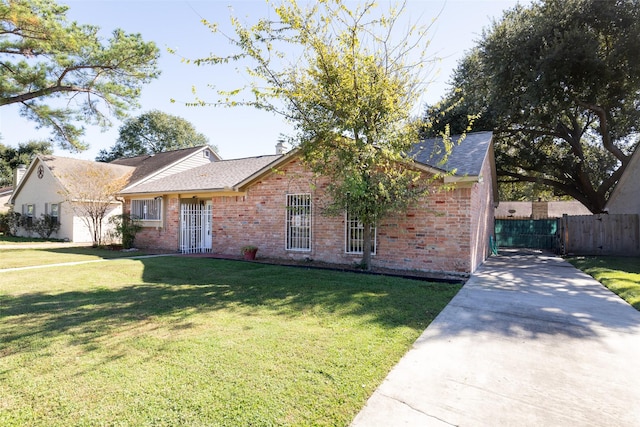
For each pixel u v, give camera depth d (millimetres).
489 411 2740
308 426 2488
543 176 22906
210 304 5871
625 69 15633
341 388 3027
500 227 20797
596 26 15883
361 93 7703
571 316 5375
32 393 2910
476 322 5043
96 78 14227
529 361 3695
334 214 9672
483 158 9469
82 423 2498
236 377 3195
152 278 8320
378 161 8305
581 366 3588
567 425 2574
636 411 2770
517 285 7785
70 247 16969
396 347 3986
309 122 7941
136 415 2594
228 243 13445
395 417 2633
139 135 43938
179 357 3637
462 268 8820
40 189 23406
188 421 2521
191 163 23641
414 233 9453
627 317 5332
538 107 17047
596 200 20422
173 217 15148
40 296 6441
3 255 13219
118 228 15758
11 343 4016
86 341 4094
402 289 7113
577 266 11062
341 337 4270
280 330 4520
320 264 10633
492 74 18391
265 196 12406
